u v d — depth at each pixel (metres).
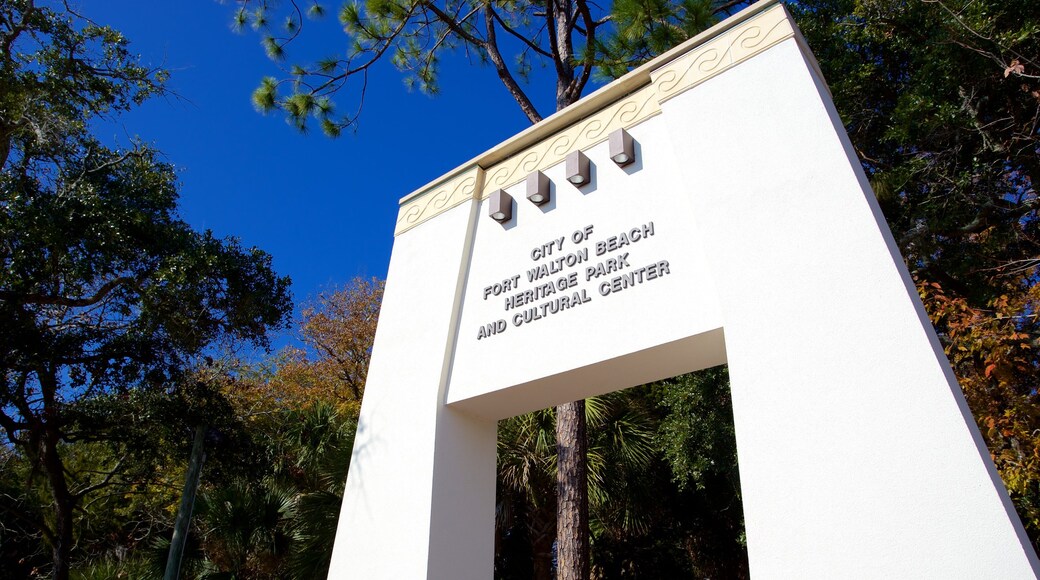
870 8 9.76
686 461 10.30
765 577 3.02
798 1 11.52
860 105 10.65
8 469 12.96
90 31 10.64
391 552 4.52
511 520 10.73
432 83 12.96
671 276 4.15
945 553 2.66
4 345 9.28
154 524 13.95
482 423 5.18
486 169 5.88
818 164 3.77
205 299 10.95
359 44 11.27
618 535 12.13
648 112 4.87
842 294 3.37
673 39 8.82
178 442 11.03
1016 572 2.49
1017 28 8.49
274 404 16.25
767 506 3.15
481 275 5.25
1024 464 6.33
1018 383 7.39
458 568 4.49
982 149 8.84
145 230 10.41
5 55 9.88
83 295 10.53
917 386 2.99
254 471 11.17
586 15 9.96
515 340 4.73
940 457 2.82
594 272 4.54
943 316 7.56
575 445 7.79
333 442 11.15
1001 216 9.43
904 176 9.43
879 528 2.84
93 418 10.66
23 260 9.27
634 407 10.87
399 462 4.84
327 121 11.41
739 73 4.39
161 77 11.13
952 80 9.19
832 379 3.22
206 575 10.57
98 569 11.34
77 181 9.95
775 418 3.30
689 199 4.20
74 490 12.80
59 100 10.36
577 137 5.24
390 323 5.64
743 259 3.79
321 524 9.58
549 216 5.06
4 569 13.95
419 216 6.08
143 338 10.55
